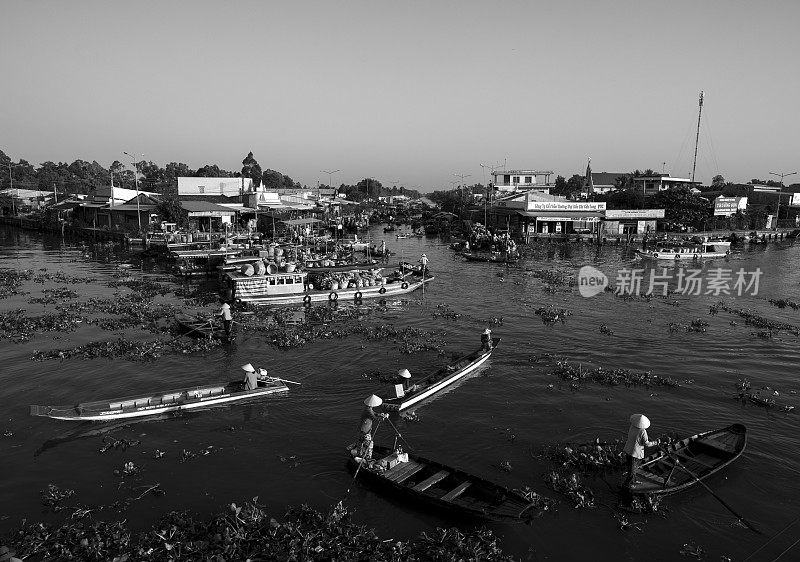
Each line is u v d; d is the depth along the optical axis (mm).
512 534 14250
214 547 13320
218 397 22047
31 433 19750
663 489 15594
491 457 18297
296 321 36469
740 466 17594
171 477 17000
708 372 26422
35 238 90500
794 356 28891
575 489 16016
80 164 194125
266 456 18328
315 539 13656
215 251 60188
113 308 38562
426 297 45531
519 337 32781
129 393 23500
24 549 13203
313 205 113375
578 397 23297
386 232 109812
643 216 92750
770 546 13898
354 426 20578
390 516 15062
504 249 73750
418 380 24359
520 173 131250
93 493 16094
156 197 92250
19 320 34250
